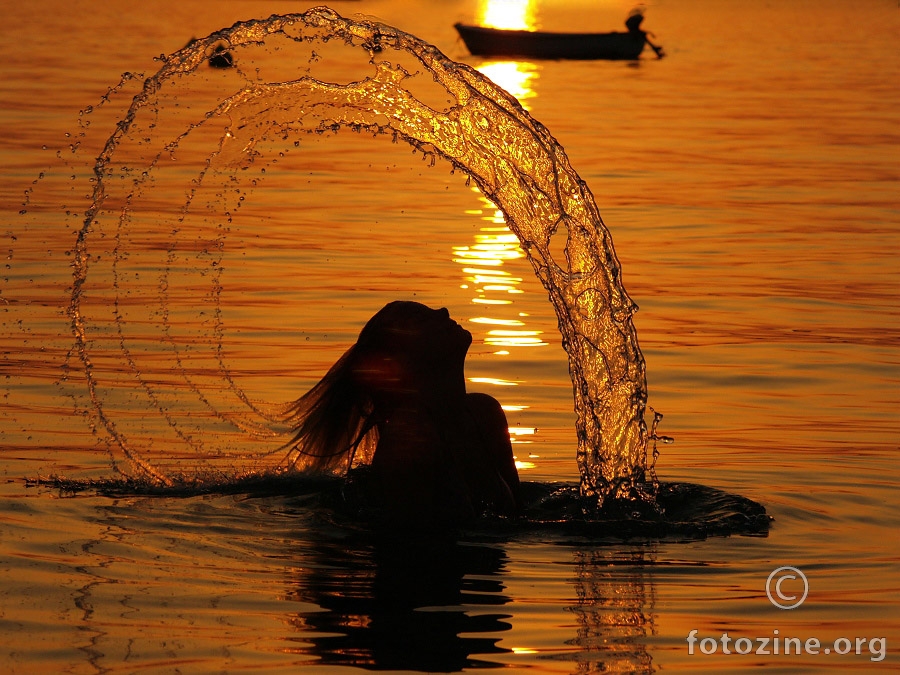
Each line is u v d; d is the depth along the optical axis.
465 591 18.11
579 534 20.81
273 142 82.00
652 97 120.25
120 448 25.44
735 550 20.17
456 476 21.23
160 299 40.25
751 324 39.31
